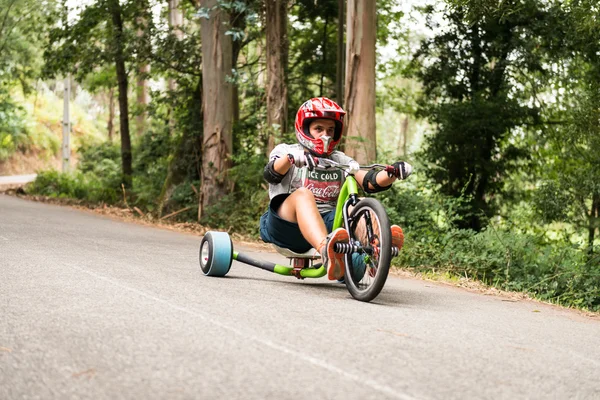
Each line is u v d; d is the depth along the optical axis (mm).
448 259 10641
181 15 28297
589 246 11609
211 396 2945
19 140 57312
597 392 3533
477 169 22500
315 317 4824
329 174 6402
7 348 3607
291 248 6594
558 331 5391
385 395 3098
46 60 25250
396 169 6215
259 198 17062
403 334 4445
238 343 3861
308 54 23656
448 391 3252
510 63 21516
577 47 20188
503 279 10227
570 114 18266
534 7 20484
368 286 5844
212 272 6953
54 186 31328
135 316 4473
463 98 23016
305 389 3104
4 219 13484
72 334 3926
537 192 18453
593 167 17953
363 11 14586
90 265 7105
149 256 8773
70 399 2871
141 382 3100
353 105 14688
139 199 23312
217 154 18953
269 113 18266
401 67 25297
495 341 4551
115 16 23859
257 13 19047
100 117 69938
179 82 23641
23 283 5637
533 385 3525
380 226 5629
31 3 28797
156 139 25703
